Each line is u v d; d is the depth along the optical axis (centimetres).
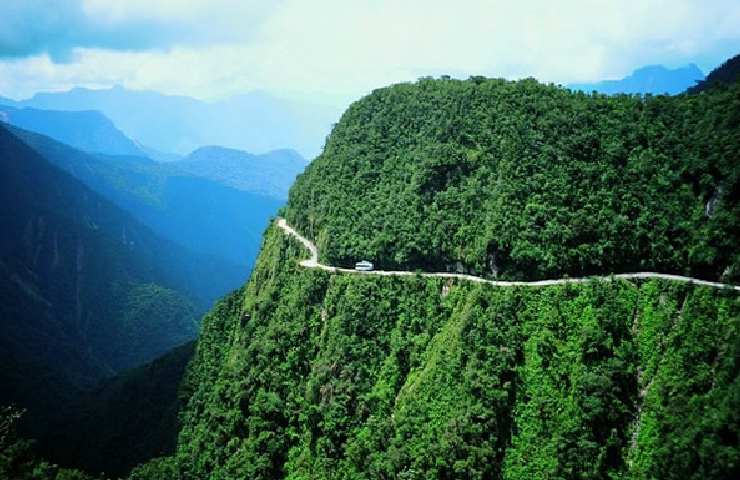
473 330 15950
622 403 14350
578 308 15738
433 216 18950
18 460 17012
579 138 18288
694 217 16262
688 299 14938
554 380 15075
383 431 16275
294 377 19050
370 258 19988
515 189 17825
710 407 13125
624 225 16600
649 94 19500
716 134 16875
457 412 15138
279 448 17762
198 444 19588
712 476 12394
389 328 18250
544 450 14375
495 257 17375
